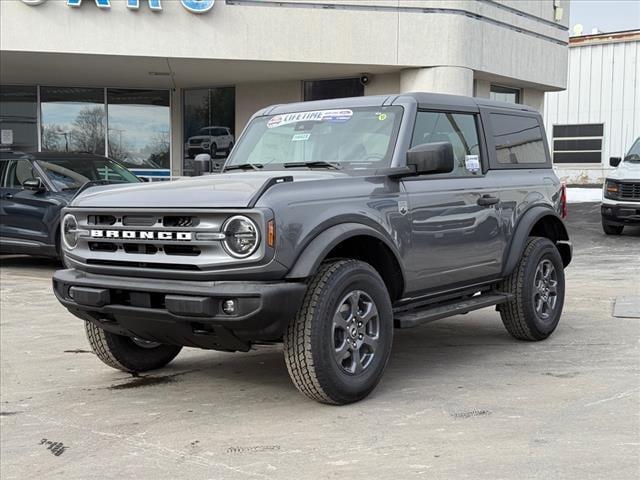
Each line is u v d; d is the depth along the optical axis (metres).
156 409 4.89
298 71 15.47
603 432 4.18
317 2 14.28
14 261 12.83
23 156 11.36
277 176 4.70
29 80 16.72
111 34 13.62
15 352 6.55
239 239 4.27
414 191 5.31
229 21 14.00
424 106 5.68
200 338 4.57
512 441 4.06
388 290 5.29
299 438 4.21
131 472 3.84
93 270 4.83
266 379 5.55
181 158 17.94
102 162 11.94
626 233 16.47
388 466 3.76
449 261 5.59
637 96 32.41
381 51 14.59
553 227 7.09
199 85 17.41
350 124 5.68
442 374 5.53
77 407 4.98
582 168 33.97
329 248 4.50
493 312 8.19
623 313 7.79
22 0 13.23
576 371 5.55
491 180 6.14
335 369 4.59
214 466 3.86
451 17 14.66
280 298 4.28
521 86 18.64
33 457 4.11
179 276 4.43
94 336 5.50
